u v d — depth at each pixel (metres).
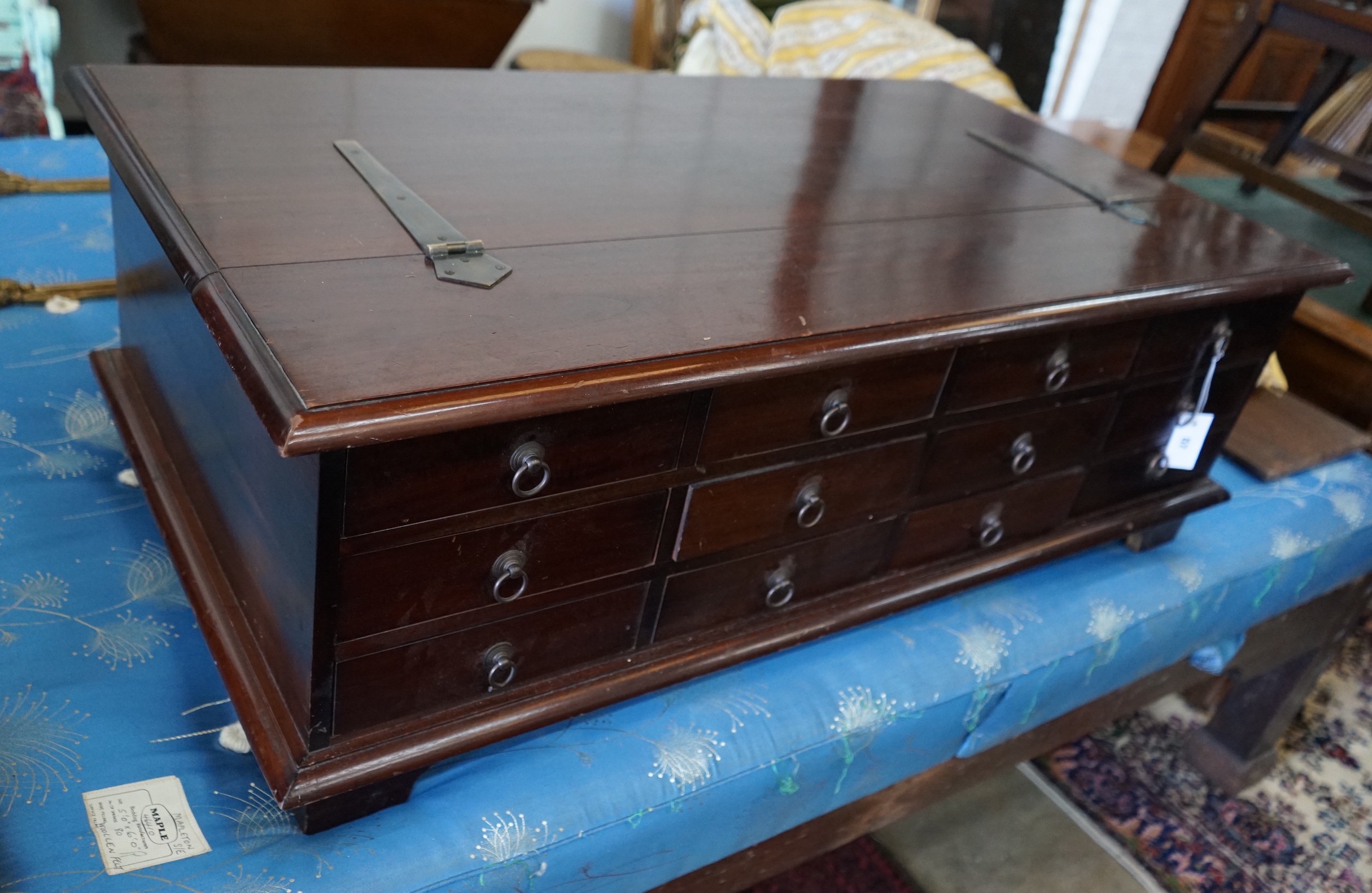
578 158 1.07
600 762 0.89
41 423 1.13
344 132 1.01
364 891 0.75
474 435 0.69
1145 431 1.21
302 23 2.33
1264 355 1.26
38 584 0.94
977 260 1.02
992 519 1.13
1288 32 1.89
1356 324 1.78
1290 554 1.41
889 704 1.04
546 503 0.76
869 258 0.98
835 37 2.26
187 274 0.74
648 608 0.90
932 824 1.52
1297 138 1.99
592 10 3.02
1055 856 1.50
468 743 0.82
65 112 2.66
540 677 0.87
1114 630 1.22
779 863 1.12
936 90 1.61
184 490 0.99
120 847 0.73
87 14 2.56
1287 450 1.58
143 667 0.88
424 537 0.71
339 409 0.62
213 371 0.82
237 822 0.78
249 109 1.01
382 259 0.80
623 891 0.92
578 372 0.71
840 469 0.94
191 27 2.25
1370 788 1.72
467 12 2.46
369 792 0.79
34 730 0.80
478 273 0.81
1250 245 1.22
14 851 0.71
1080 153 1.44
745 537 0.92
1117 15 3.46
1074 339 1.03
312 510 0.66
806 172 1.16
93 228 1.46
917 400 0.95
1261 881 1.51
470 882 0.79
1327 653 1.61
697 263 0.90
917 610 1.16
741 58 2.29
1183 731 1.77
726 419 0.82
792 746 0.96
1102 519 1.26
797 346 0.80
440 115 1.10
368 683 0.76
